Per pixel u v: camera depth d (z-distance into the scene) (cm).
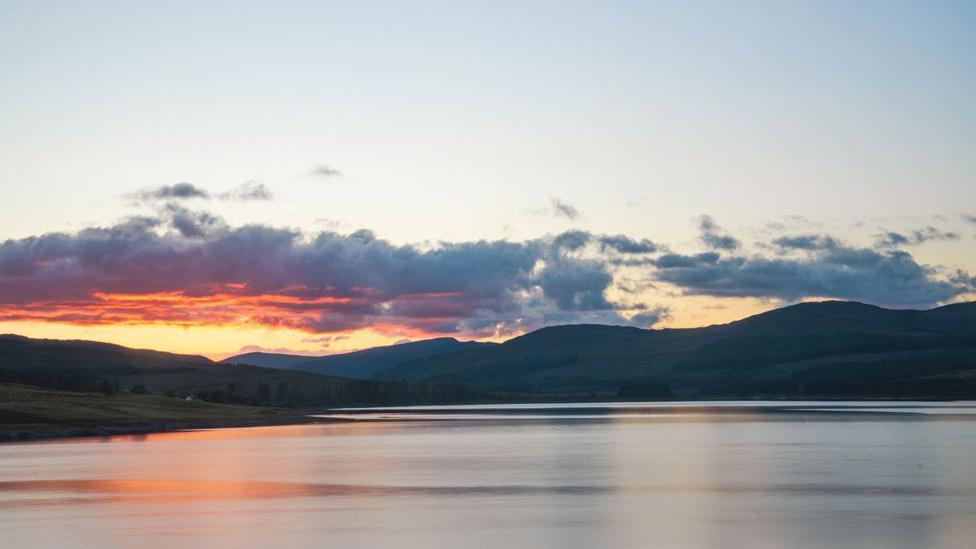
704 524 5438
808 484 7306
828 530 5203
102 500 6675
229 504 6419
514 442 12925
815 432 14550
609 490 7069
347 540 5022
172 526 5494
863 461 9206
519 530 5291
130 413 19475
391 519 5703
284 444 12950
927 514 5734
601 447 11731
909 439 12488
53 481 7938
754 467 8731
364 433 15988
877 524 5384
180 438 14825
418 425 19325
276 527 5438
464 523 5538
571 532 5212
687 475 8094
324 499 6669
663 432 15300
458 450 11381
